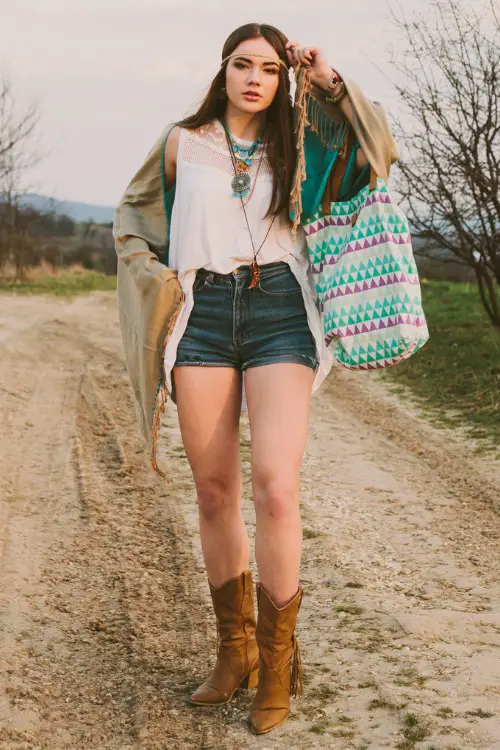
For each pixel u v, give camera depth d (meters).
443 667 3.39
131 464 6.06
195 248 2.96
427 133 10.34
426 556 4.76
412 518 5.40
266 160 3.01
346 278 2.99
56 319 12.95
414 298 2.97
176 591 4.16
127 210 3.21
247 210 2.97
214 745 2.87
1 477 5.61
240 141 3.03
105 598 4.04
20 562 4.36
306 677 3.32
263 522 2.87
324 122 3.09
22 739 2.87
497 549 4.89
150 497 5.46
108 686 3.27
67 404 7.54
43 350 10.05
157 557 4.55
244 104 2.96
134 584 4.19
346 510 5.50
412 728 2.94
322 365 3.10
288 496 2.84
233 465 3.07
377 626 3.79
